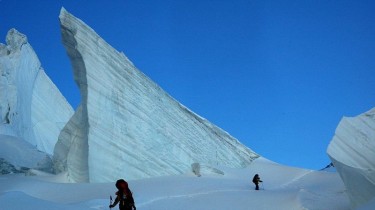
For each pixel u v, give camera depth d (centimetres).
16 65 4909
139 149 3550
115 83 3578
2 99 4600
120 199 1360
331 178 3575
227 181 3303
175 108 4119
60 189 2838
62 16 3353
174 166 3750
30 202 1319
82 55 3403
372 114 2194
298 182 3619
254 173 3997
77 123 3619
